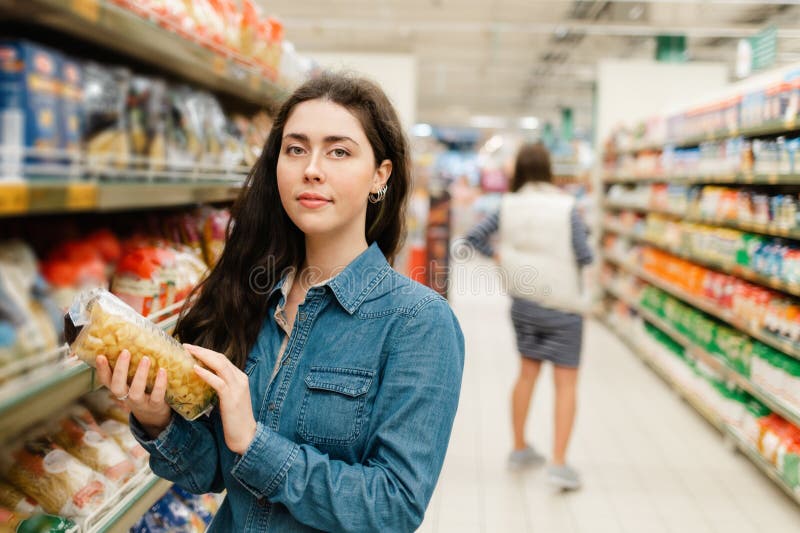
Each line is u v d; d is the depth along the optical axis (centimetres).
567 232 331
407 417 109
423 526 307
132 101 140
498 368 587
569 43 1270
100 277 138
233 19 191
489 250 360
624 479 358
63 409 169
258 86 211
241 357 123
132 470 168
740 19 1028
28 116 97
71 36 124
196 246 212
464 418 450
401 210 133
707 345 445
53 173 101
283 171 115
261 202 130
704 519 316
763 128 371
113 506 154
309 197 112
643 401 492
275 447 104
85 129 117
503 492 342
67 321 103
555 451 344
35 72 98
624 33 1092
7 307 99
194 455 119
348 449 112
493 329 758
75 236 142
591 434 423
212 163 187
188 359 108
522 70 1575
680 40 1073
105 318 101
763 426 350
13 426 97
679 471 369
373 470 107
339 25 1115
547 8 1012
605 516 318
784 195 360
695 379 461
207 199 176
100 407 183
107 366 102
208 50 167
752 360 371
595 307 834
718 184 504
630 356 637
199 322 128
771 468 337
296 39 1316
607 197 866
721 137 453
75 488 146
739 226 411
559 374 341
